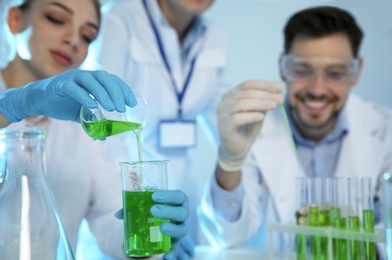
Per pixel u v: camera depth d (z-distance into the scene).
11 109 1.32
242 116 1.88
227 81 2.76
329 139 2.39
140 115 1.16
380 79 3.91
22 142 0.99
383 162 2.46
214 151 3.60
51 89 1.19
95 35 1.83
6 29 1.77
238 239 2.07
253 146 2.34
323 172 2.43
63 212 1.79
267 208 2.34
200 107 2.62
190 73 2.56
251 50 3.79
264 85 1.93
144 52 2.45
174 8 2.47
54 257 0.96
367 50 3.88
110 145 2.03
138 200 1.04
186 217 1.18
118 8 2.49
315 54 2.23
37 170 1.00
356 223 1.44
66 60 1.76
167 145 2.47
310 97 2.26
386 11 3.79
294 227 1.56
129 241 1.05
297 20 2.26
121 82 1.14
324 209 1.54
